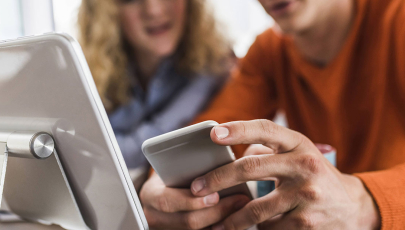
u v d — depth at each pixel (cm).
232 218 47
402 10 79
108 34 147
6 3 192
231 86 121
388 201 46
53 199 39
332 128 99
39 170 38
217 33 154
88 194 37
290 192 43
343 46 91
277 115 134
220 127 38
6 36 194
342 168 99
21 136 34
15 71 35
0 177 35
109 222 37
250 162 42
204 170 45
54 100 34
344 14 89
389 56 83
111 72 151
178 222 51
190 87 144
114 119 147
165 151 41
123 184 34
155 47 148
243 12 212
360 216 46
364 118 92
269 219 47
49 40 32
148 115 148
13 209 45
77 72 32
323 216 43
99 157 34
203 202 48
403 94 82
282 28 92
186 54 148
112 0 143
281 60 110
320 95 98
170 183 50
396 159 83
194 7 147
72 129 34
